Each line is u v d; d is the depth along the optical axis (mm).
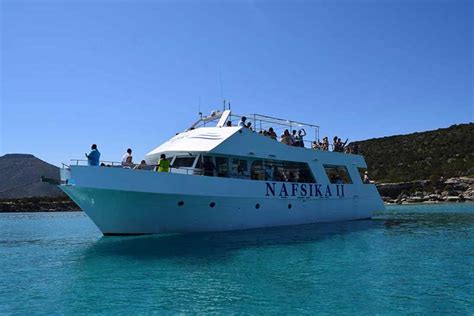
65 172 15359
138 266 11570
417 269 11148
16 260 13320
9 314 7691
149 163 20641
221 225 18109
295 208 21250
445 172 80438
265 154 19859
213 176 17719
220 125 20312
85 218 43250
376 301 8242
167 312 7652
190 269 11141
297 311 7668
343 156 25125
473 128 100625
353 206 25375
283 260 12383
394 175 88125
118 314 7590
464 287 9242
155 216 16406
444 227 23156
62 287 9516
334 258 12734
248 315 7453
